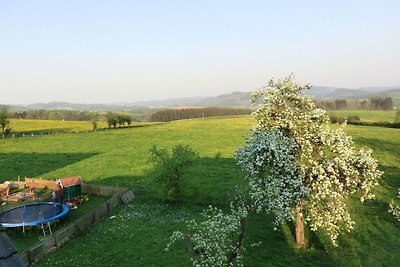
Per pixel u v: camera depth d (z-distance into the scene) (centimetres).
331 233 2723
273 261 2753
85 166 6500
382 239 3184
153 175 4219
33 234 3325
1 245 346
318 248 3003
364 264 2747
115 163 6681
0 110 11175
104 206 3803
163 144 8781
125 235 3250
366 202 4112
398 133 9706
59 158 7269
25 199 4469
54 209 3672
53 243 2941
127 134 10788
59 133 11481
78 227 3291
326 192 2453
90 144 9019
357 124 12912
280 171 2519
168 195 4097
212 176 5394
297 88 2758
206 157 6944
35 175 5941
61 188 4419
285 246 3020
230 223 1969
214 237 1914
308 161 2611
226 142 8862
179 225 3488
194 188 4650
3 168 6438
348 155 2512
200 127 12506
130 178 5553
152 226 3469
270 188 2361
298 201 2628
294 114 2708
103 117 19612
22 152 7956
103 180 5503
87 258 2806
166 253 2884
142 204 4184
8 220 3350
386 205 4025
